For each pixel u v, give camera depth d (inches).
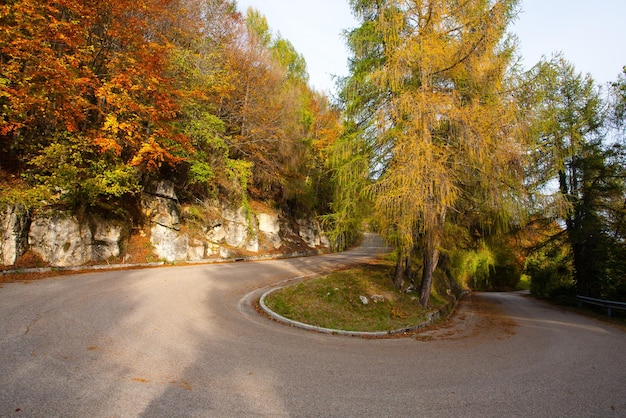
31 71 451.5
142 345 234.8
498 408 180.4
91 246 531.8
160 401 159.0
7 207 429.1
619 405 191.0
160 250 643.5
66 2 451.2
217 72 749.9
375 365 246.7
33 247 458.0
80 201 522.9
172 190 716.0
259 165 975.6
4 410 137.9
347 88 490.0
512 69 447.2
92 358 202.5
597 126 722.8
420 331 405.4
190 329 287.4
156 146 563.2
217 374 199.6
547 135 613.6
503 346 338.3
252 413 156.0
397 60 416.5
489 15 404.5
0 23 413.1
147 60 547.5
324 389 192.2
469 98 443.2
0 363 182.9
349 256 1108.5
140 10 569.3
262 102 946.1
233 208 896.9
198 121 697.0
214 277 558.3
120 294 380.8
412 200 387.2
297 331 333.7
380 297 474.0
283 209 1180.5
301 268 753.6
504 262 838.5
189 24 770.8
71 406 146.6
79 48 498.0
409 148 394.9
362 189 439.5
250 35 975.0
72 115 497.7
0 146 499.5
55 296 343.6
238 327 314.7
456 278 681.0
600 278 733.9
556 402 191.8
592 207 700.0
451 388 207.0
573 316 589.3
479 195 469.1
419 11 433.7
